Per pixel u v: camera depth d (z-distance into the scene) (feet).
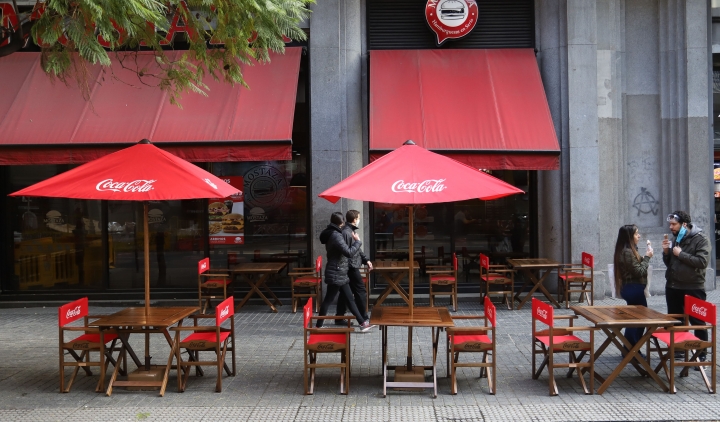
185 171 24.70
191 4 29.96
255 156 36.73
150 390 24.53
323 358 28.78
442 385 24.86
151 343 32.19
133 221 43.27
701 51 43.01
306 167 42.96
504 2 42.98
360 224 42.24
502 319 36.37
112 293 42.98
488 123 38.81
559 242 42.39
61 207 43.42
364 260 34.76
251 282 39.29
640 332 25.94
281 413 21.77
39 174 43.32
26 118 38.50
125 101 39.55
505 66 41.57
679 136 43.47
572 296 41.83
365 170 24.26
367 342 31.58
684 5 43.11
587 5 41.81
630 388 24.22
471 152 37.29
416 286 43.55
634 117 44.11
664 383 24.11
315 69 41.50
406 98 40.01
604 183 42.93
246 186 43.04
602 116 42.96
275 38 29.07
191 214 43.16
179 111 38.91
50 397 23.77
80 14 24.71
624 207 43.70
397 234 43.52
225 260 43.11
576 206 41.68
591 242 41.70
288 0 29.07
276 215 43.04
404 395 23.68
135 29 27.20
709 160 43.32
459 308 39.78
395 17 43.19
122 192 23.48
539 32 43.21
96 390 24.27
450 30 42.37
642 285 27.27
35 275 43.45
